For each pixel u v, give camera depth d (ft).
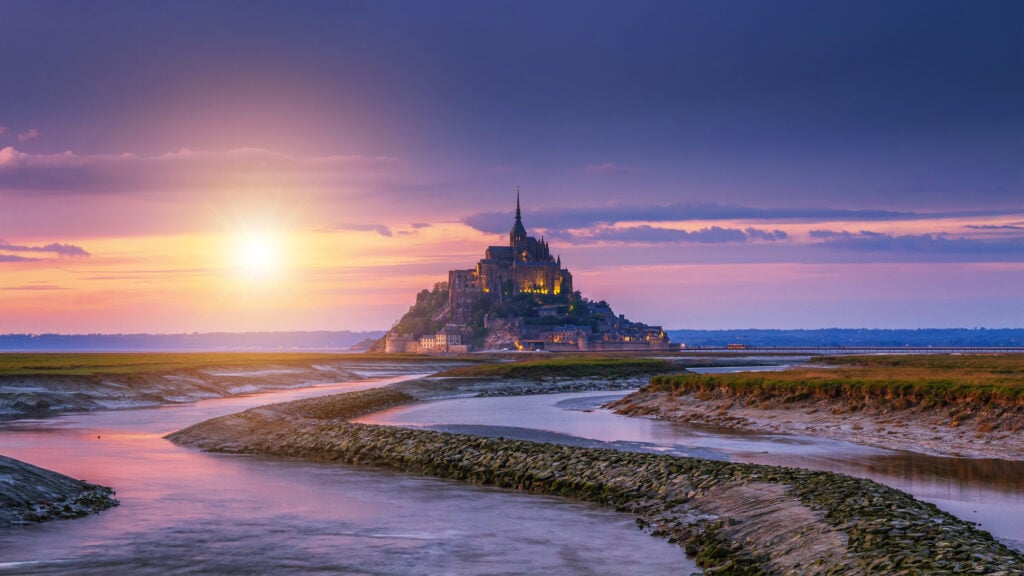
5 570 106.83
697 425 269.23
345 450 200.95
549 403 381.40
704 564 105.81
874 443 216.13
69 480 154.40
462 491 158.10
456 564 109.70
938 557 87.30
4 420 294.87
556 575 104.37
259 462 195.62
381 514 138.41
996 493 148.05
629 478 151.74
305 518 135.95
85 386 371.56
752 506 123.65
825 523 107.76
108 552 115.44
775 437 233.35
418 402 390.01
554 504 145.38
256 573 106.32
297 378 584.81
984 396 228.84
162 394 396.37
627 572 105.09
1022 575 79.56
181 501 149.48
